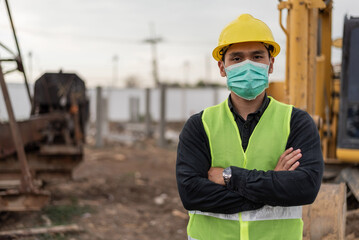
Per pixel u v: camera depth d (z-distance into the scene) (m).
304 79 4.82
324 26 5.78
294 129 2.04
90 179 9.73
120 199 8.21
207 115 2.16
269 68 2.24
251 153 2.04
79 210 7.04
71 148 6.80
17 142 5.34
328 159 5.65
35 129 6.35
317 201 3.70
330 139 5.76
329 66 5.78
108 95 25.45
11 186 6.37
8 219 6.22
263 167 2.02
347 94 5.11
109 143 17.39
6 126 5.98
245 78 2.04
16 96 14.15
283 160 1.99
